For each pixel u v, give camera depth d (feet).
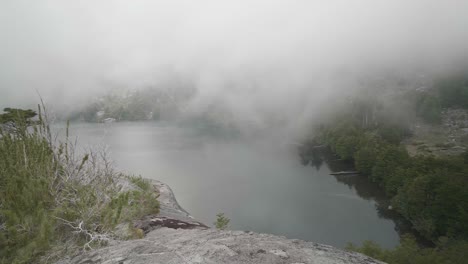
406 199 157.38
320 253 13.66
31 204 16.21
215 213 175.11
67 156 20.59
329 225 160.45
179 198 200.03
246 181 252.01
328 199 203.31
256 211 180.55
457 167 187.21
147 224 20.29
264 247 14.05
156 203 25.05
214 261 12.51
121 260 13.10
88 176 21.16
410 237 139.33
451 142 382.01
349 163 317.42
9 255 13.71
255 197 208.33
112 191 21.86
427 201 146.72
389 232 150.61
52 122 22.36
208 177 261.85
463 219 126.21
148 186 38.22
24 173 17.13
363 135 369.50
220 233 16.63
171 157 358.23
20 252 13.53
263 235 16.19
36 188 17.10
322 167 304.71
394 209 177.78
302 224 161.68
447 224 134.21
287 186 237.45
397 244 138.10
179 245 14.57
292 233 150.41
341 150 323.78
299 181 251.60
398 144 377.71
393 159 223.51
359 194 211.41
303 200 202.69
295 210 183.52
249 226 158.10
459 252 102.78
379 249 104.99
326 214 176.45
